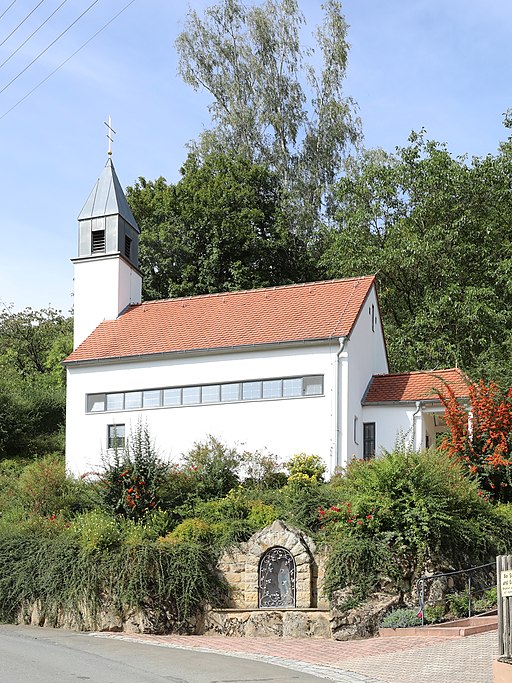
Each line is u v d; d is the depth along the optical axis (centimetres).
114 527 2236
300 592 2072
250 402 3042
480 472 2448
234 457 2742
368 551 2047
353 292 3294
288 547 2103
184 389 3161
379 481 2148
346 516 2141
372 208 4475
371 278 3369
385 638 1886
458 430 2517
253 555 2133
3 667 1466
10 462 3709
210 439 2856
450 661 1555
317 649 1833
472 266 4378
